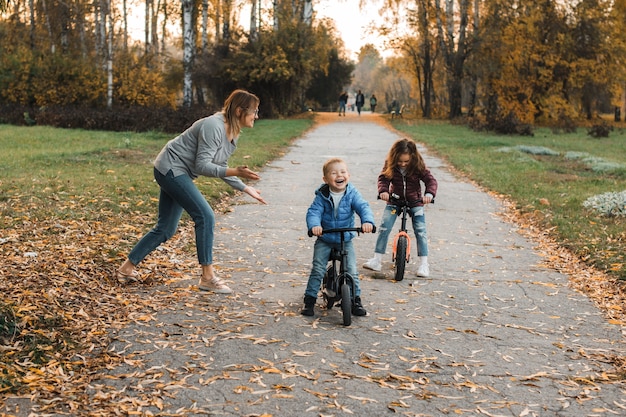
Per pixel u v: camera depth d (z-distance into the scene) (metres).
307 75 43.69
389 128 34.69
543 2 40.97
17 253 7.05
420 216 7.31
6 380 4.18
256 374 4.53
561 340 5.44
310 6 43.44
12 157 15.80
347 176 5.71
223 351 4.91
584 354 5.11
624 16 42.94
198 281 6.64
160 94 35.31
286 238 8.82
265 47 41.31
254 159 17.19
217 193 11.54
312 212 5.68
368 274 7.27
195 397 4.16
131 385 4.30
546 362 4.95
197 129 6.04
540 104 41.12
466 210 11.41
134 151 17.89
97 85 33.62
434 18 43.81
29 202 9.79
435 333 5.50
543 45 40.84
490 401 4.26
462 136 28.88
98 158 15.96
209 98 45.62
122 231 8.43
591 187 14.12
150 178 12.77
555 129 34.72
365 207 5.74
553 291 6.83
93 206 9.78
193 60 34.84
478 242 9.05
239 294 6.34
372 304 6.21
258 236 8.86
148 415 3.90
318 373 4.59
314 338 5.25
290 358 4.83
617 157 22.05
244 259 7.69
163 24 54.81
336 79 65.81
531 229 9.96
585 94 44.56
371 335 5.38
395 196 7.38
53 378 4.30
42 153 16.69
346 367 4.71
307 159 18.55
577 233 9.31
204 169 5.95
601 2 41.50
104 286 6.25
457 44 43.50
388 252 8.34
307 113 46.94
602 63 42.09
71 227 8.42
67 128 27.09
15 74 33.53
